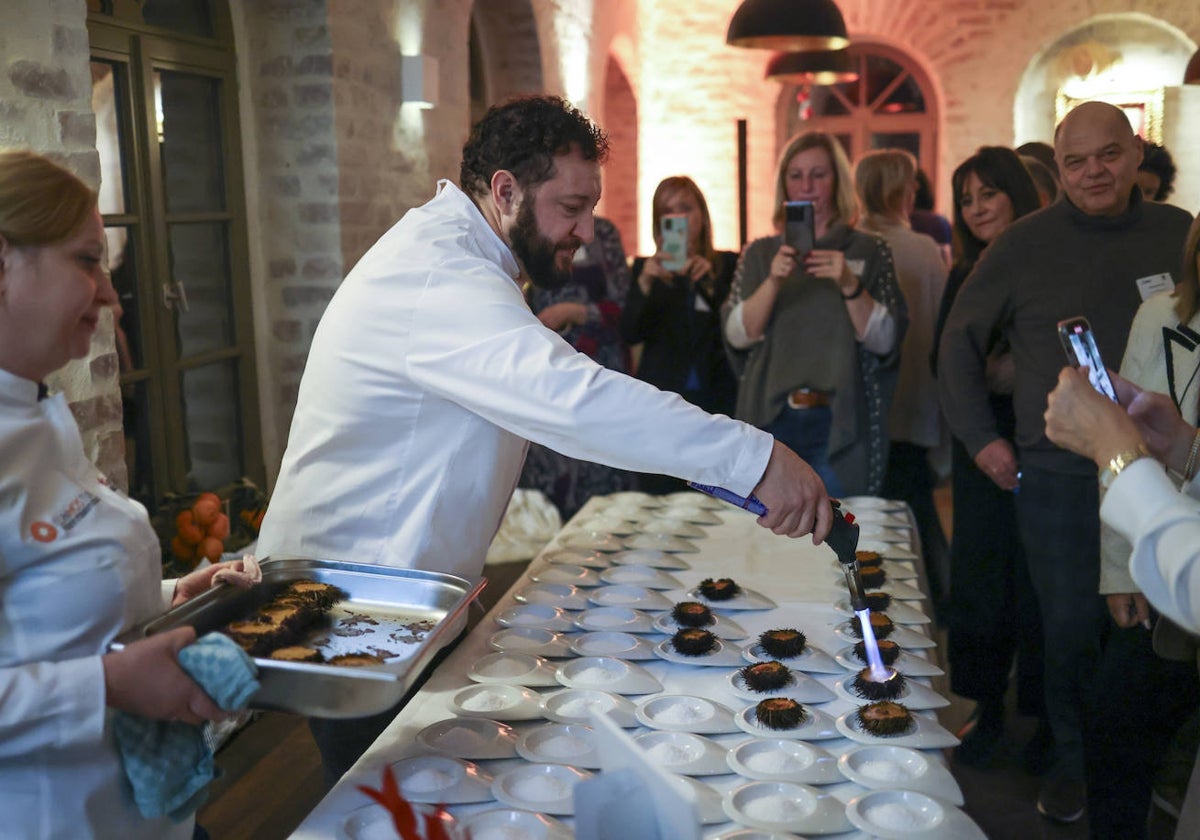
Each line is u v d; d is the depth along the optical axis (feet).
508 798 3.88
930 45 24.94
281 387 12.40
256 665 3.53
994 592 9.14
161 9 10.36
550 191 5.13
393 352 4.90
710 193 26.86
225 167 11.38
